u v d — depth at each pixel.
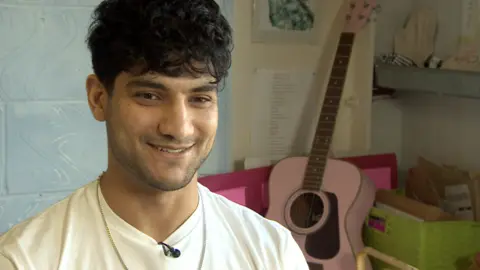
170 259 0.85
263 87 2.16
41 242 0.83
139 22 0.77
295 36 2.19
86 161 1.90
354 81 2.28
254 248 0.93
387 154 2.19
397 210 1.89
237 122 2.14
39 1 1.79
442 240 1.72
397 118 2.36
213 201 0.96
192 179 0.86
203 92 0.81
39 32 1.80
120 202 0.85
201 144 0.83
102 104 0.86
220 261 0.90
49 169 1.86
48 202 1.88
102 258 0.84
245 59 2.12
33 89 1.82
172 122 0.79
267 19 2.14
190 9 0.78
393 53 2.30
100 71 0.83
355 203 1.86
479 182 1.82
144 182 0.82
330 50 2.25
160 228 0.86
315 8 2.21
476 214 1.81
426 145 2.25
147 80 0.78
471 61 1.97
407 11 2.30
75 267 0.83
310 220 1.90
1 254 0.80
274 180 1.93
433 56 2.13
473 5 1.97
